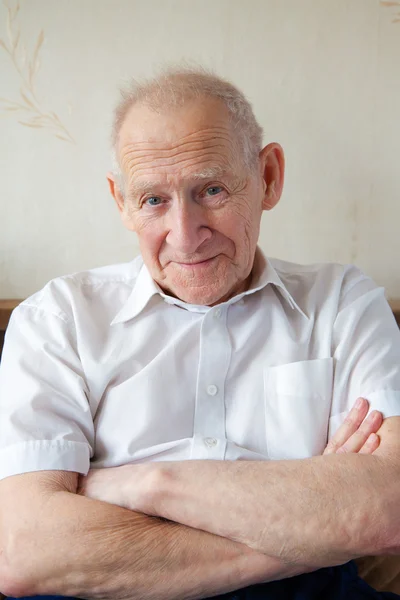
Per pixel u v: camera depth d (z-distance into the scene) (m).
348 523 0.83
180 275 1.03
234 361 1.10
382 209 1.45
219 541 0.87
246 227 1.03
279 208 1.46
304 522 0.83
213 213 0.99
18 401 1.00
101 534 0.86
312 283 1.18
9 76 1.40
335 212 1.45
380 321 1.12
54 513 0.87
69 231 1.46
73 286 1.16
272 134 1.42
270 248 1.47
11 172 1.43
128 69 1.40
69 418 1.04
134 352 1.10
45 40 1.39
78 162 1.43
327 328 1.11
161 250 1.04
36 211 1.45
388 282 1.48
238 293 1.14
